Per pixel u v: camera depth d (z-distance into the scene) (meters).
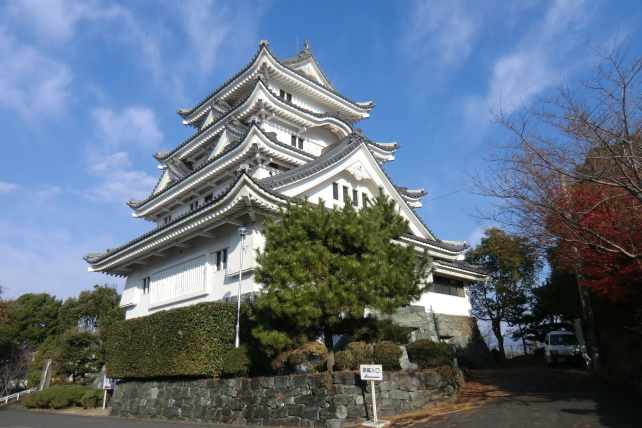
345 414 11.63
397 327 14.88
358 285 12.07
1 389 48.47
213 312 16.05
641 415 10.27
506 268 31.19
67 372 29.94
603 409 11.16
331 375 12.23
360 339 13.73
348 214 12.91
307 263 12.36
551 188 11.40
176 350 16.56
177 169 30.73
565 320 28.42
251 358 15.09
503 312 32.00
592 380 16.47
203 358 15.42
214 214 18.16
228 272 18.94
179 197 27.89
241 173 16.28
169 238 21.09
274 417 12.91
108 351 21.50
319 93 32.75
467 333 26.31
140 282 26.41
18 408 28.41
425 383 13.09
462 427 10.25
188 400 16.14
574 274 22.72
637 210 10.98
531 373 18.97
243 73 30.75
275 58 30.00
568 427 9.53
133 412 18.86
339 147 23.38
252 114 27.94
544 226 11.80
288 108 27.95
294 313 11.95
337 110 34.47
